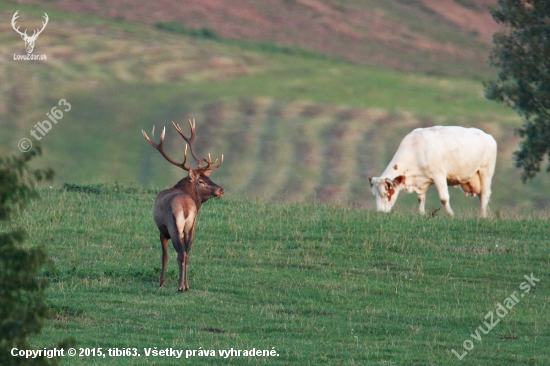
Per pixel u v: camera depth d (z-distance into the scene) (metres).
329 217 69.88
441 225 68.56
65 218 66.81
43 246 26.69
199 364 41.03
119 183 81.94
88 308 48.44
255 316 48.59
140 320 47.03
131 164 138.25
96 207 71.06
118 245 61.41
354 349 43.75
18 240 26.45
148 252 60.19
